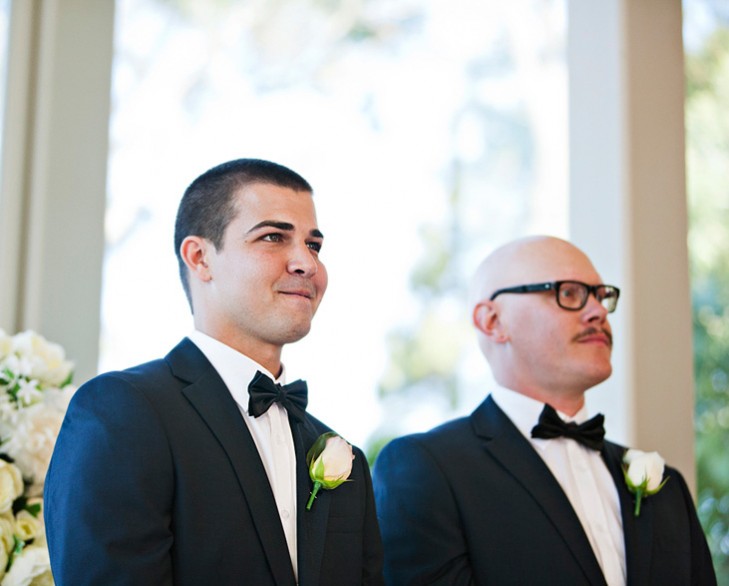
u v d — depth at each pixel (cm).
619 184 489
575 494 353
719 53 666
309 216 296
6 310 423
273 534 256
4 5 437
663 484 374
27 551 312
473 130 1059
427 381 1005
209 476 254
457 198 1048
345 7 1023
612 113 497
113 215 865
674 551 354
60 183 439
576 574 327
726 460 581
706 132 648
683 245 494
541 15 1075
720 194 641
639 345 477
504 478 344
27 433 325
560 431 355
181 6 950
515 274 379
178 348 285
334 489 281
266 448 276
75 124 444
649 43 501
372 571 286
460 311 1027
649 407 475
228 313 283
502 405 372
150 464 245
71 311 436
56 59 443
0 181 426
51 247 436
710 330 612
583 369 363
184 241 291
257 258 281
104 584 229
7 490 313
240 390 279
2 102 429
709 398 594
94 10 451
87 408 255
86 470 242
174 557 246
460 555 329
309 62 1000
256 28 979
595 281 381
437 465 344
